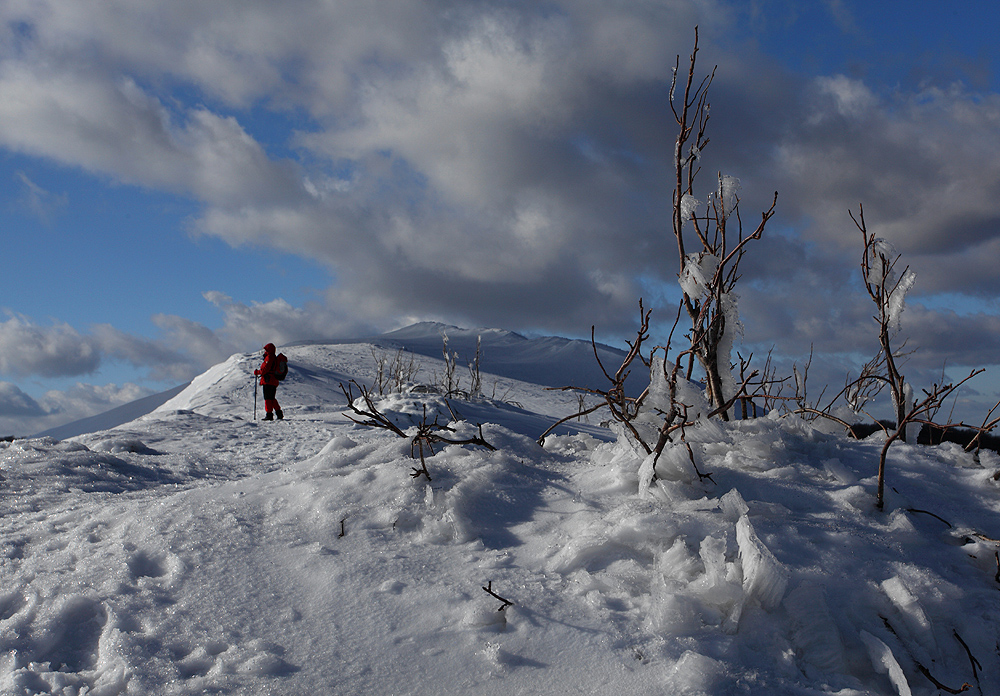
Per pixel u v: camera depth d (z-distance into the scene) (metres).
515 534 2.45
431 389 15.43
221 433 9.00
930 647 1.87
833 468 2.84
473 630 1.89
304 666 1.79
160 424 9.38
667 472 2.68
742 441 3.00
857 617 1.92
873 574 2.06
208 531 2.53
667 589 1.96
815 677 1.71
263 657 1.81
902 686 1.71
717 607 1.91
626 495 2.66
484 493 2.74
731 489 2.58
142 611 2.05
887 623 1.92
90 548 2.51
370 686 1.71
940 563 2.17
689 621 1.84
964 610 1.98
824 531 2.26
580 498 2.68
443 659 1.79
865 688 1.68
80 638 2.00
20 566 2.44
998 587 2.09
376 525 2.53
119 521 2.78
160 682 1.74
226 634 1.94
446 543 2.39
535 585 2.06
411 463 3.04
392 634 1.90
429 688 1.69
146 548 2.42
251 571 2.24
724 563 2.00
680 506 2.42
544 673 1.71
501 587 2.06
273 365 11.62
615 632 1.83
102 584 2.21
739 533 2.03
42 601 2.15
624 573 2.08
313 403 18.02
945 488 2.79
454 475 2.91
